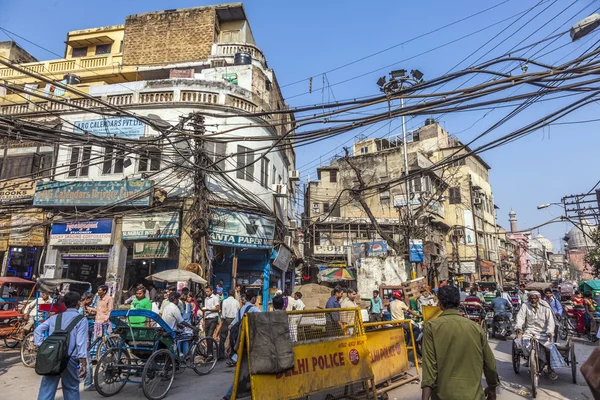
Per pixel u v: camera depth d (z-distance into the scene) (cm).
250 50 2212
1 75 2275
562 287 3247
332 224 2936
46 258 1516
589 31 651
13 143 1697
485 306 1568
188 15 2314
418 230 2233
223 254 1634
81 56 2506
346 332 595
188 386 725
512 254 5184
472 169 3900
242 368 465
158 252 1456
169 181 1537
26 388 679
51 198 1527
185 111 1628
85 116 1652
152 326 680
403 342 743
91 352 852
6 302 1159
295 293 1206
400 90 790
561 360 702
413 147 3775
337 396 605
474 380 307
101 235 1488
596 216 2769
